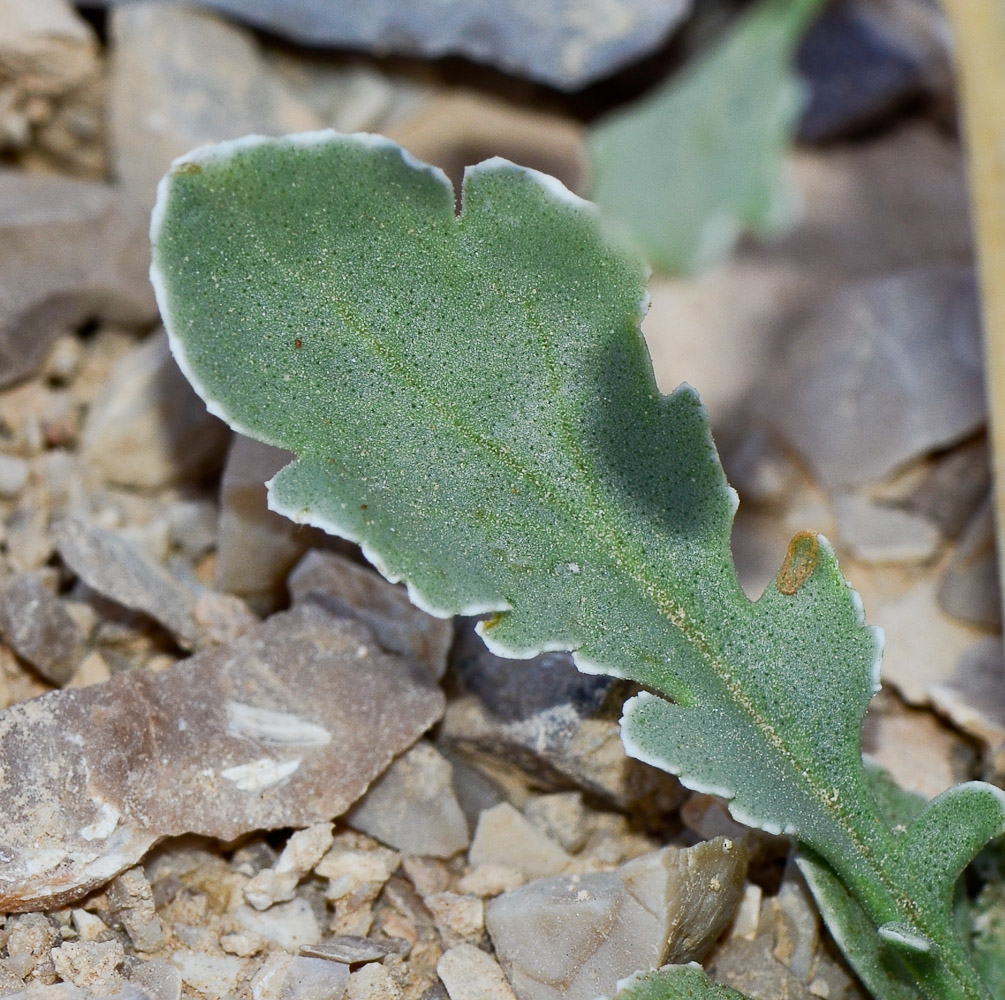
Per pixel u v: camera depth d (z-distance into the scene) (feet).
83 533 1.01
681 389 0.95
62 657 1.01
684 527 0.95
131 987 0.95
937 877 0.95
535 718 0.99
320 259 0.95
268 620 1.00
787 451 1.11
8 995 0.95
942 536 1.08
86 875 0.96
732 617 0.95
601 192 0.88
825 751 0.95
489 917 0.97
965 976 0.95
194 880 0.98
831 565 0.95
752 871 0.99
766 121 0.88
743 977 0.97
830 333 1.12
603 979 0.96
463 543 0.95
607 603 0.95
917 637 1.05
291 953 0.97
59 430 1.06
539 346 0.95
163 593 1.02
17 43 1.10
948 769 1.02
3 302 1.05
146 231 1.08
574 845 1.00
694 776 0.94
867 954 0.96
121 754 0.96
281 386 0.95
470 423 0.95
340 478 0.94
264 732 0.98
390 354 0.95
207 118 1.11
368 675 0.99
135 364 1.06
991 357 0.98
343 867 0.98
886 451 1.10
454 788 1.00
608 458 0.95
